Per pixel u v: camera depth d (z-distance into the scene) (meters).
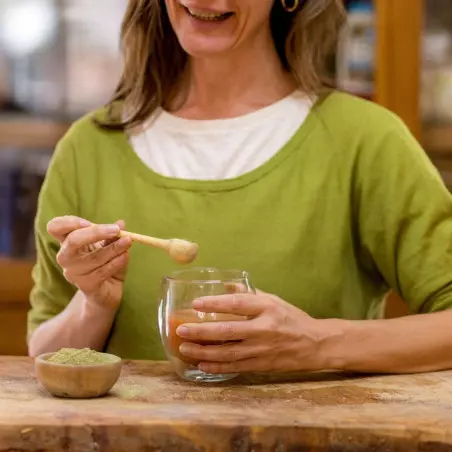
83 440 1.34
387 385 1.64
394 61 3.18
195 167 2.06
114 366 1.53
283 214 1.99
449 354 1.79
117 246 1.70
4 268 3.45
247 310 1.63
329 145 2.03
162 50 2.14
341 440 1.34
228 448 1.35
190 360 1.65
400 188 1.97
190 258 1.66
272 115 2.07
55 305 2.12
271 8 2.06
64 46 3.57
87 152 2.14
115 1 3.55
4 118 3.56
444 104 3.21
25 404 1.46
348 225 2.02
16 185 3.55
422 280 1.94
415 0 3.15
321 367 1.71
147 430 1.35
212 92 2.10
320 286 1.99
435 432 1.34
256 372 1.73
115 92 2.23
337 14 2.14
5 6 3.55
